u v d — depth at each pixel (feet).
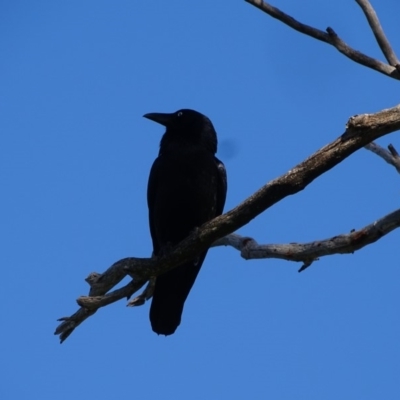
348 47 35.65
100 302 35.40
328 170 30.73
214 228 33.65
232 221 33.22
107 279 35.70
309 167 30.58
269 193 31.60
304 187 31.24
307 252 37.88
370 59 35.24
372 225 35.55
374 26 35.42
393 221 34.78
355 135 29.60
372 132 29.32
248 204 32.48
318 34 35.99
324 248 37.14
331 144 30.17
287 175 31.04
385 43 35.35
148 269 35.22
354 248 36.27
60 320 35.96
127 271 35.19
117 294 35.65
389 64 35.32
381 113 29.27
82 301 35.12
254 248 40.68
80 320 35.86
